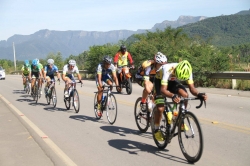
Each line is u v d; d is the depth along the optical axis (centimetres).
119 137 684
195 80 1627
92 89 1827
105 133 725
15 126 813
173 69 521
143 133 712
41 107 1192
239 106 1001
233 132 674
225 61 1605
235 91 1383
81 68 3481
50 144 643
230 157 517
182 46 1992
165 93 516
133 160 527
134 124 811
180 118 520
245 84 1440
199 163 496
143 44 2103
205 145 589
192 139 497
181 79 505
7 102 1380
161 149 581
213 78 1584
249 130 684
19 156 562
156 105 563
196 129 487
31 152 585
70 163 522
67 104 1113
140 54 2058
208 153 542
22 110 1130
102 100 870
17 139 681
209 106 1020
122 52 1486
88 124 836
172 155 545
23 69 1739
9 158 553
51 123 866
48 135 723
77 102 1027
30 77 1407
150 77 662
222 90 1443
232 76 1464
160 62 548
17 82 2823
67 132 748
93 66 2875
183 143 519
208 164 489
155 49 2000
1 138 692
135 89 1688
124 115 938
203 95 489
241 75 1416
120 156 552
